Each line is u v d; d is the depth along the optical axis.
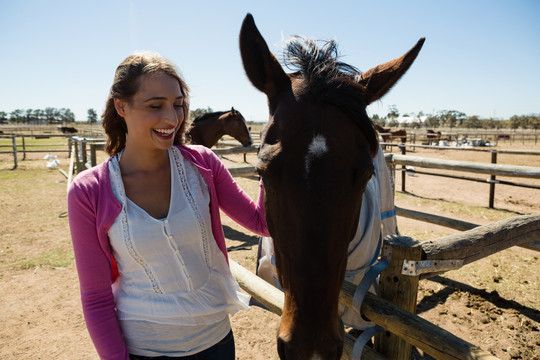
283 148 1.17
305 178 1.11
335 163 1.13
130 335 1.19
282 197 1.16
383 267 1.39
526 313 2.95
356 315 1.79
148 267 1.16
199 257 1.25
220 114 7.29
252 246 4.71
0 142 25.27
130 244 1.11
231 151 6.21
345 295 1.49
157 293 1.18
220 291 1.33
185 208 1.20
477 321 2.86
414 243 1.38
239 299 1.39
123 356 1.11
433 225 5.51
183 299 1.20
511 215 6.02
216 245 1.34
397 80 1.52
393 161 4.33
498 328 2.77
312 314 1.09
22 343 2.85
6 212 6.54
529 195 7.88
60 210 6.72
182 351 1.21
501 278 3.53
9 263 4.33
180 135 1.36
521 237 1.88
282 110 1.27
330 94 1.25
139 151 1.16
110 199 1.11
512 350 2.51
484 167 4.06
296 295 1.13
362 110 1.26
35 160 14.41
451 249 1.49
